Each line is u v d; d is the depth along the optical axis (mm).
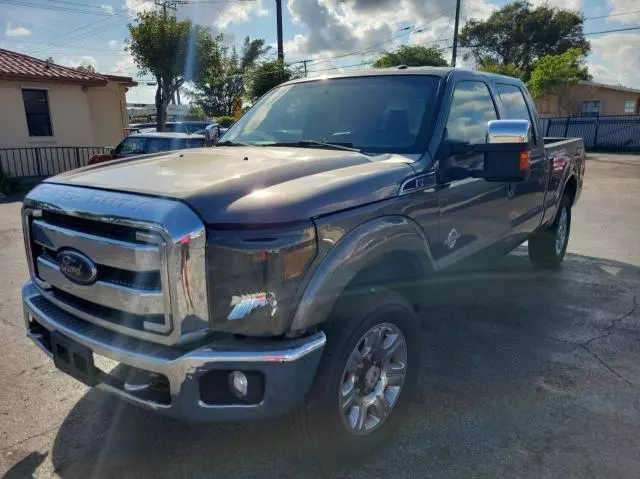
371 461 2795
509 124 2922
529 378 3643
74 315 2654
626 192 12570
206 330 2227
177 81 22703
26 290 3016
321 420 2471
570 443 2930
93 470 2742
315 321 2316
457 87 3660
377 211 2645
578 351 4062
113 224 2295
